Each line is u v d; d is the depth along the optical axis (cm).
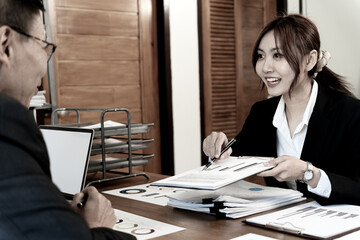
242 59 384
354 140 153
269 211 132
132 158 193
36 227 67
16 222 66
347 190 135
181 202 138
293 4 398
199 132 358
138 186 180
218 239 108
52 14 289
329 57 167
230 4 372
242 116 387
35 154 73
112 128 184
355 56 443
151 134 338
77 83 304
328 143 158
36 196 68
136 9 328
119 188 176
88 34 307
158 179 195
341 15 427
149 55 336
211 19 360
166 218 129
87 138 153
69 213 72
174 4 337
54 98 263
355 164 152
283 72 158
